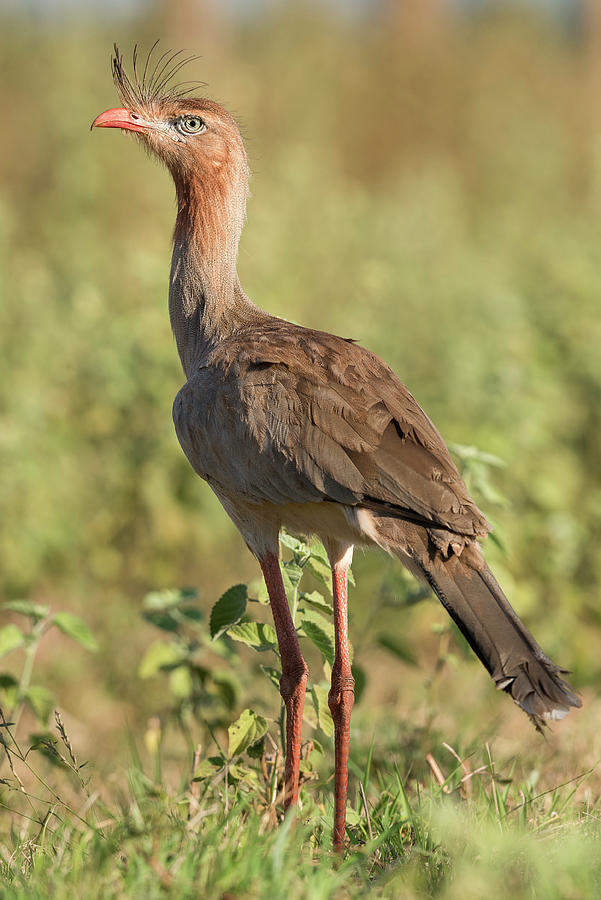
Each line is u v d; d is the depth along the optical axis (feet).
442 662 28.58
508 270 60.85
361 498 20.98
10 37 99.40
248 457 21.99
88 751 33.24
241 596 23.84
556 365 46.78
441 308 51.98
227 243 25.85
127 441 44.06
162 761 30.73
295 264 59.67
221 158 25.91
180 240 25.99
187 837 19.85
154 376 44.04
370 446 21.13
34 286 52.34
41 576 43.42
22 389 43.73
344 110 104.37
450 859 19.21
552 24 122.21
